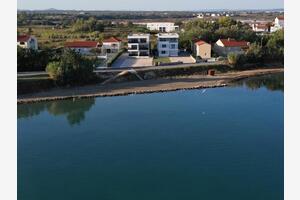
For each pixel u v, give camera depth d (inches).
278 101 2193.7
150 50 3476.9
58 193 1212.5
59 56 2689.5
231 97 2289.6
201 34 3870.6
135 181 1275.8
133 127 1796.3
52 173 1347.2
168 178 1289.4
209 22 5036.9
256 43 3408.0
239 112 1996.8
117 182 1269.7
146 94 2356.1
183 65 2881.4
